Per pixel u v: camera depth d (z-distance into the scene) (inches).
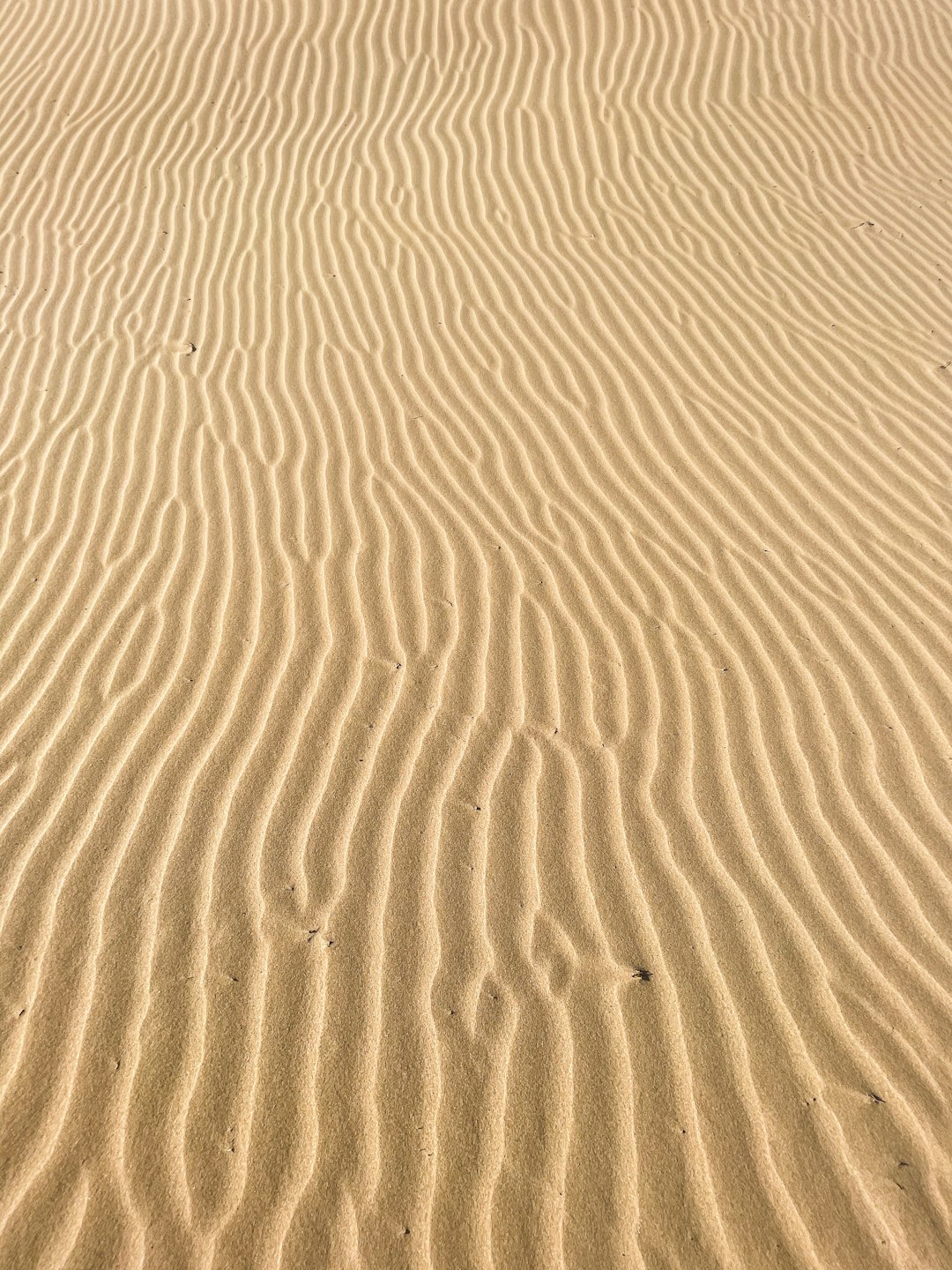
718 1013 91.1
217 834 108.4
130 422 190.4
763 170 274.5
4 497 169.5
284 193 273.0
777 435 187.0
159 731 122.0
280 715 124.9
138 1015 90.4
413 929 98.7
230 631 139.9
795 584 151.2
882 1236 76.2
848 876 105.3
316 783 115.1
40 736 121.2
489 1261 74.5
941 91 303.1
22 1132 81.4
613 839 109.1
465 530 162.9
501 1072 86.5
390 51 320.8
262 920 99.3
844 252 243.3
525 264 243.1
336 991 92.8
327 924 99.0
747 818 112.2
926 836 110.3
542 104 300.7
